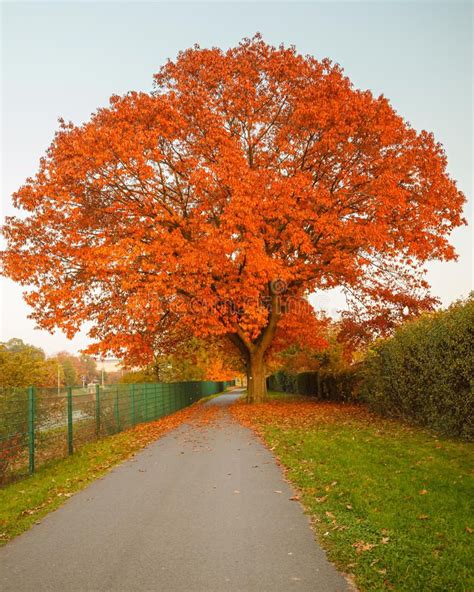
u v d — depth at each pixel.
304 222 20.39
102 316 20.45
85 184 19.22
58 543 5.50
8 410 9.46
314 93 19.53
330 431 13.70
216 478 8.62
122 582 4.36
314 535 5.43
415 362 13.46
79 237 19.62
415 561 4.45
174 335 28.47
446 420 11.94
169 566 4.69
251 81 20.83
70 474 9.74
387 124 19.61
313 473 8.48
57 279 19.45
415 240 19.55
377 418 16.30
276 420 17.67
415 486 7.07
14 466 9.66
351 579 4.29
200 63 20.94
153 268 18.62
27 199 19.25
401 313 22.66
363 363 21.58
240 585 4.21
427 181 20.25
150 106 19.22
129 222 20.09
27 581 4.46
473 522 5.38
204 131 19.67
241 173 18.28
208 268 19.64
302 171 20.44
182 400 33.81
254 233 18.59
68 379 109.94
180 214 21.84
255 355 26.56
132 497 7.55
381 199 18.42
